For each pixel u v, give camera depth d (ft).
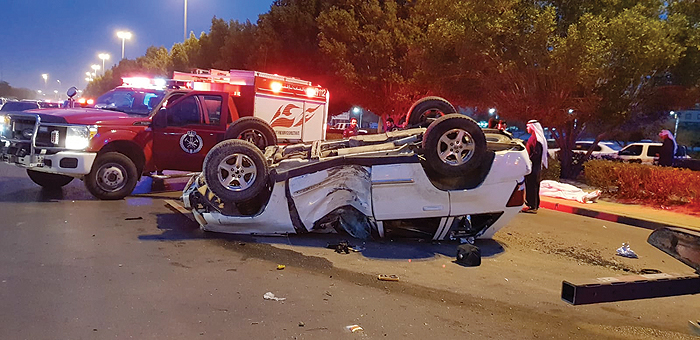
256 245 20.68
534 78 47.44
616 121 50.06
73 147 27.99
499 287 17.43
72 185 34.35
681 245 12.82
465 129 21.01
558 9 51.13
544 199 39.52
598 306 16.22
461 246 20.33
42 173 32.07
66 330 12.08
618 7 49.83
